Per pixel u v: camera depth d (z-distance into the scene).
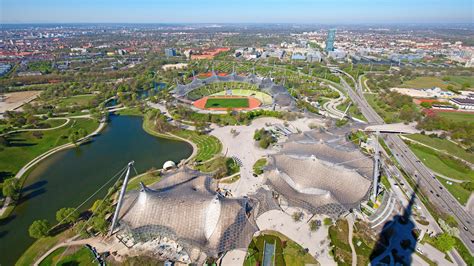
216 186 127.69
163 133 196.25
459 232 107.12
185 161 158.00
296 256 95.44
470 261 94.12
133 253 96.62
